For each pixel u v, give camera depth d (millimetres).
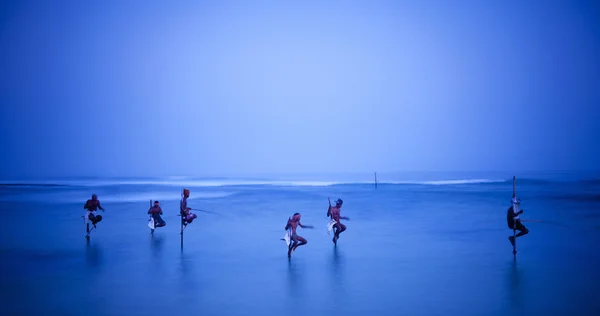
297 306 8531
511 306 8375
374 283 10227
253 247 15344
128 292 9617
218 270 11758
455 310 8180
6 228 20344
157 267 12180
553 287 9656
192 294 9453
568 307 8289
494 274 10914
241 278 10836
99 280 10711
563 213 23453
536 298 8867
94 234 18578
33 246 15656
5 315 8117
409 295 9195
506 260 12586
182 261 13000
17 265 12477
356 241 16281
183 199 15766
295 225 13469
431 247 14836
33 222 22391
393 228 19453
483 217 22859
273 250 14766
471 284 10008
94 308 8523
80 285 10258
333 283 10273
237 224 21578
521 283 10023
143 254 14109
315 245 15586
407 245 15289
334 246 15328
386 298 9008
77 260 13203
